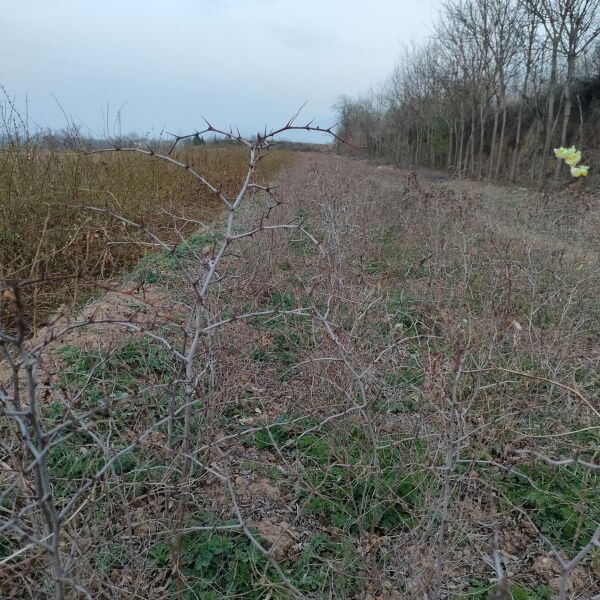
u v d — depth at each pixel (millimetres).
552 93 16297
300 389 3250
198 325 1924
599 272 5184
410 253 5988
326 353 2965
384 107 36750
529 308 4359
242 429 2975
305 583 2217
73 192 5660
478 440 2908
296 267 4758
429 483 2568
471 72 21984
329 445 2699
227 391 2871
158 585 2131
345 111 37281
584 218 8164
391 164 28188
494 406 3213
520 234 6430
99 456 2475
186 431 2002
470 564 2363
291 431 3086
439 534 1955
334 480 2691
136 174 7387
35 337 3393
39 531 1814
